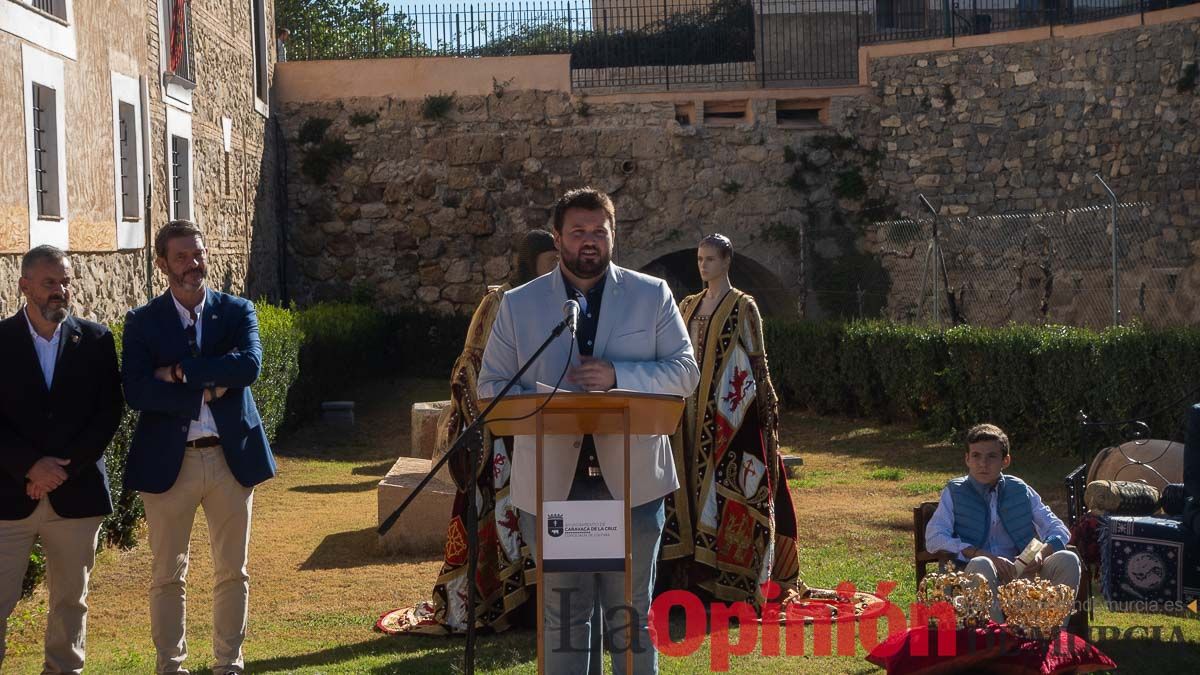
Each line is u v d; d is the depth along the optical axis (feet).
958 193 67.92
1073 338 41.24
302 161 72.59
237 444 17.66
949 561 18.37
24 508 17.34
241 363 17.51
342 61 72.23
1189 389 36.86
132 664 19.86
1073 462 40.09
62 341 17.75
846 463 42.88
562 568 13.10
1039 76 65.41
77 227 36.27
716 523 21.75
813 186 70.33
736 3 74.13
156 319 17.78
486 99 71.67
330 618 22.70
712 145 70.64
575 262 14.01
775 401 22.57
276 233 71.20
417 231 72.28
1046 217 57.62
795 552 22.65
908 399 50.34
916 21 74.28
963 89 67.62
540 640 13.14
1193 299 51.42
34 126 33.81
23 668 20.27
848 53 72.84
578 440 13.83
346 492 38.50
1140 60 60.49
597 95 70.95
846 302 69.41
